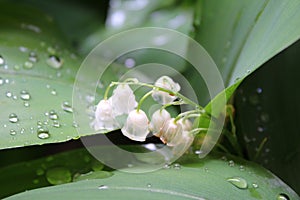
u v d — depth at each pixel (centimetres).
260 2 29
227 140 29
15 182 28
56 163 29
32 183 28
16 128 26
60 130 26
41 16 37
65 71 31
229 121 29
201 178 26
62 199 24
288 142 29
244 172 26
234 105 30
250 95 30
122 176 26
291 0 27
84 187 25
